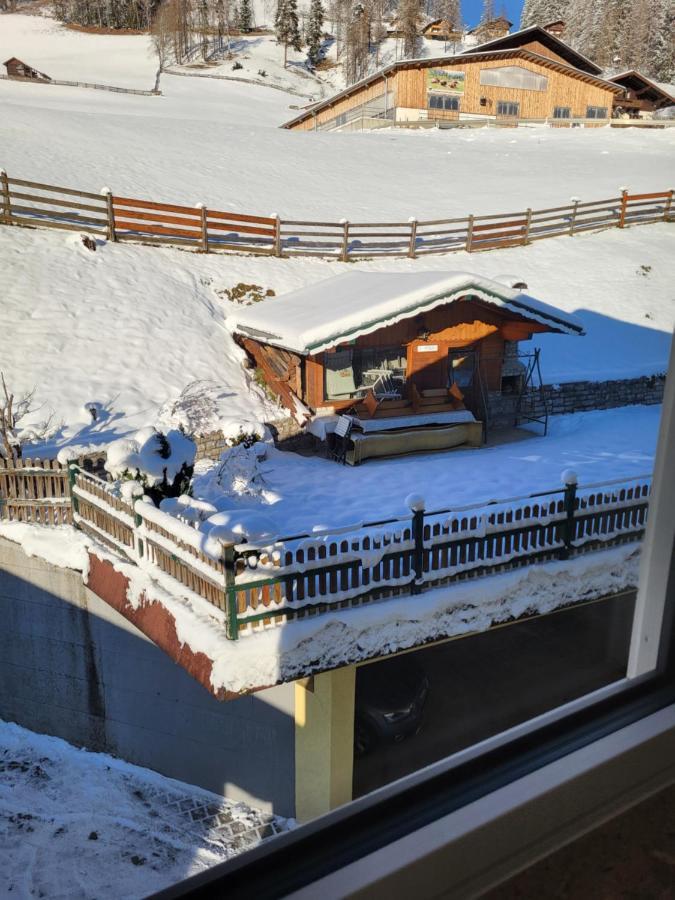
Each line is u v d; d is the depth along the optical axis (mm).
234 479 11422
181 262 20219
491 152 41469
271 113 77375
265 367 16219
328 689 7195
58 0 129375
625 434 15656
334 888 929
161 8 119938
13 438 11320
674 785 1322
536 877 1108
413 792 1067
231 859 949
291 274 21344
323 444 15094
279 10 122938
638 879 1118
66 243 18781
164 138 36312
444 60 48938
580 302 22688
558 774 1145
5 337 14891
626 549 8641
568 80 52156
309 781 7504
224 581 6520
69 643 9227
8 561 9500
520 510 8109
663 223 29688
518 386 16750
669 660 1329
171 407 13977
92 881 6547
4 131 30297
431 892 1005
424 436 13930
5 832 7234
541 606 8164
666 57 85625
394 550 7422
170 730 8531
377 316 13320
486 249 26078
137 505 8000
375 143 42844
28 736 9578
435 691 8438
